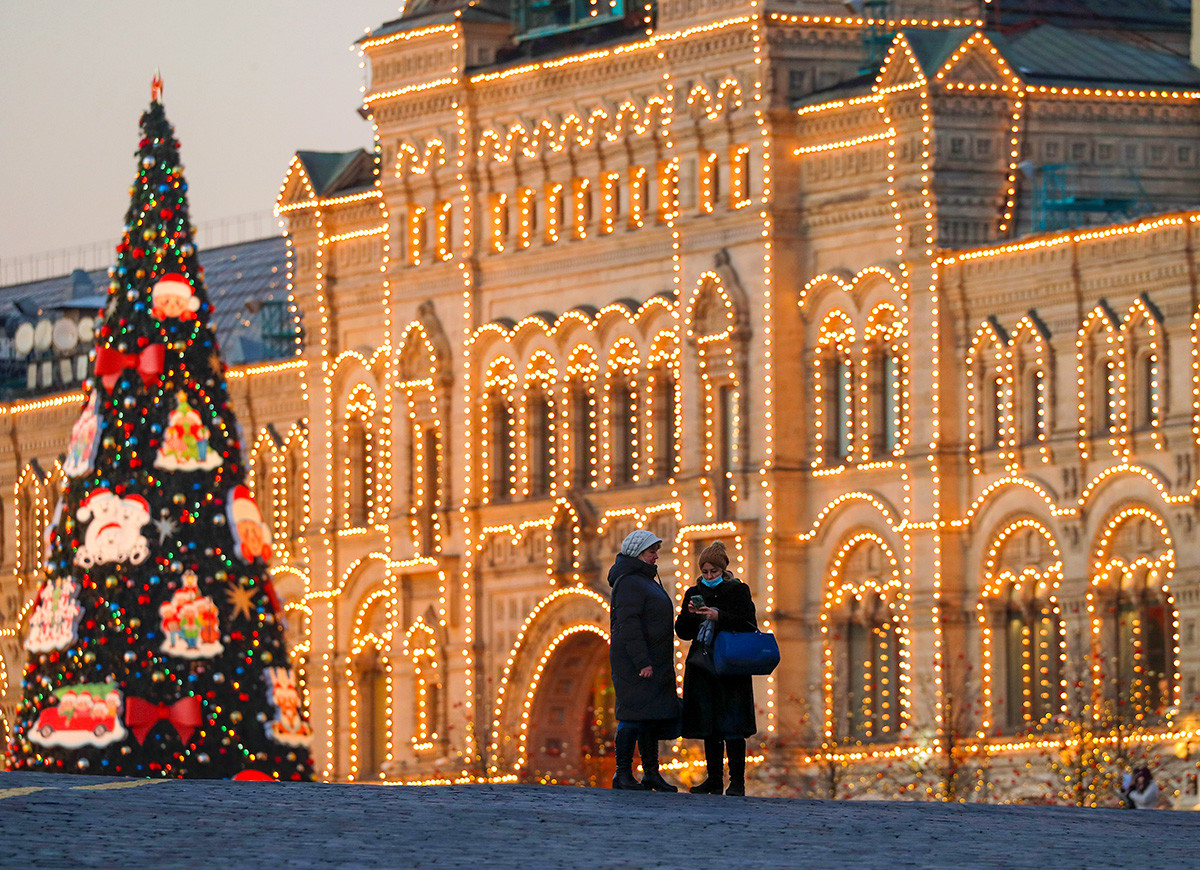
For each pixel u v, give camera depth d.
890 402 102.44
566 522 113.06
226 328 147.12
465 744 116.81
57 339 143.88
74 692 93.75
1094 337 95.00
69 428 138.62
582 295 113.25
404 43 119.69
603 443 112.38
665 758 107.12
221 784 50.47
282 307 140.62
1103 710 90.31
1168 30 108.38
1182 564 91.94
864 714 102.56
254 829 43.22
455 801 48.31
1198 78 103.19
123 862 39.25
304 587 125.94
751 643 53.59
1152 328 92.94
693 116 107.88
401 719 120.06
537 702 115.06
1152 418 93.38
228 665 94.19
